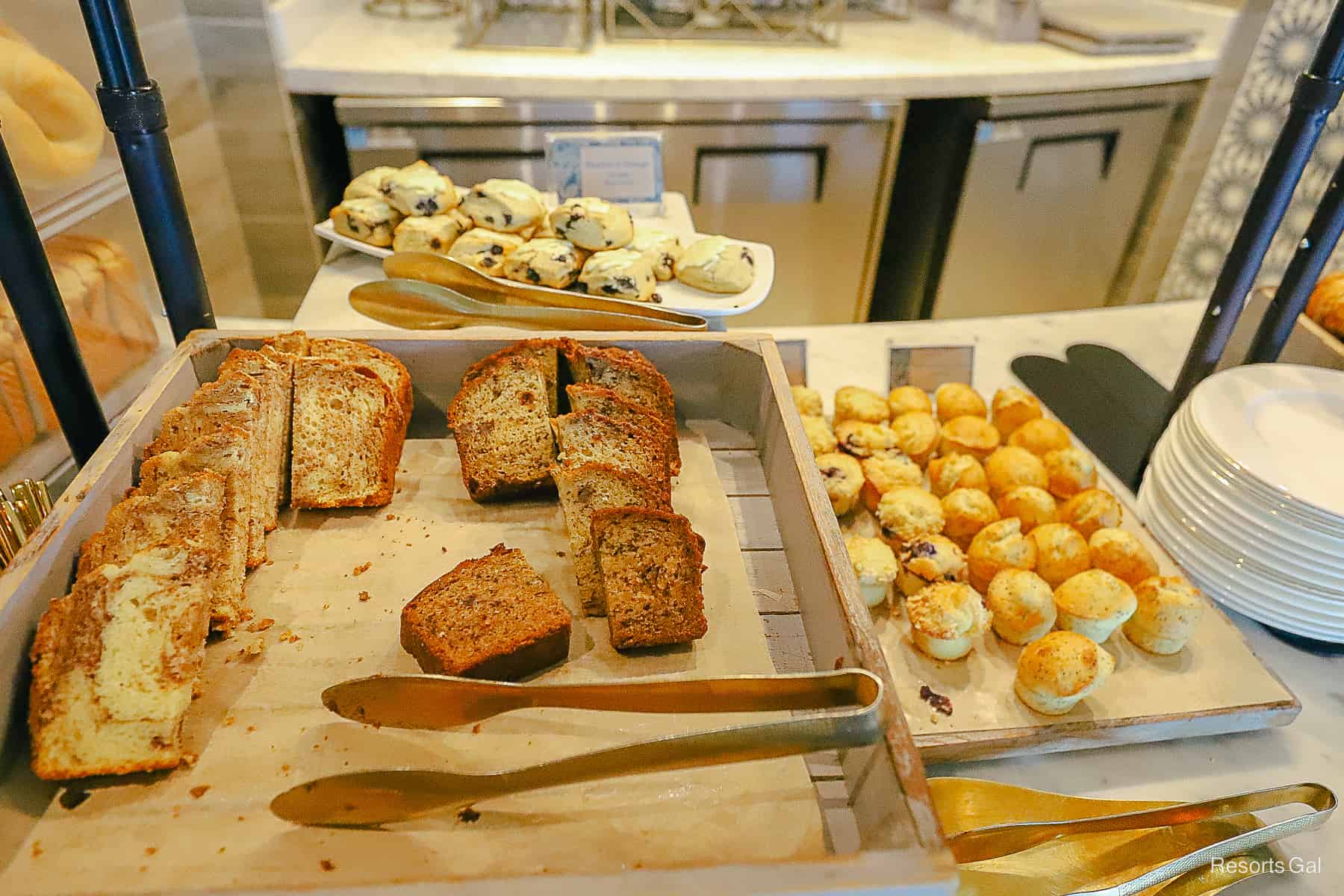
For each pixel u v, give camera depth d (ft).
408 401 3.28
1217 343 3.69
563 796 2.11
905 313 8.96
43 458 3.53
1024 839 2.35
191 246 3.08
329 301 4.13
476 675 2.35
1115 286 9.03
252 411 2.78
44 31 4.14
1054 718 2.81
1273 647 3.27
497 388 3.14
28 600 2.15
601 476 2.77
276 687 2.36
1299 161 3.19
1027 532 3.50
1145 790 2.73
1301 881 2.45
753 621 2.67
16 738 2.10
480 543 2.93
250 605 2.62
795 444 2.88
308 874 1.90
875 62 7.41
